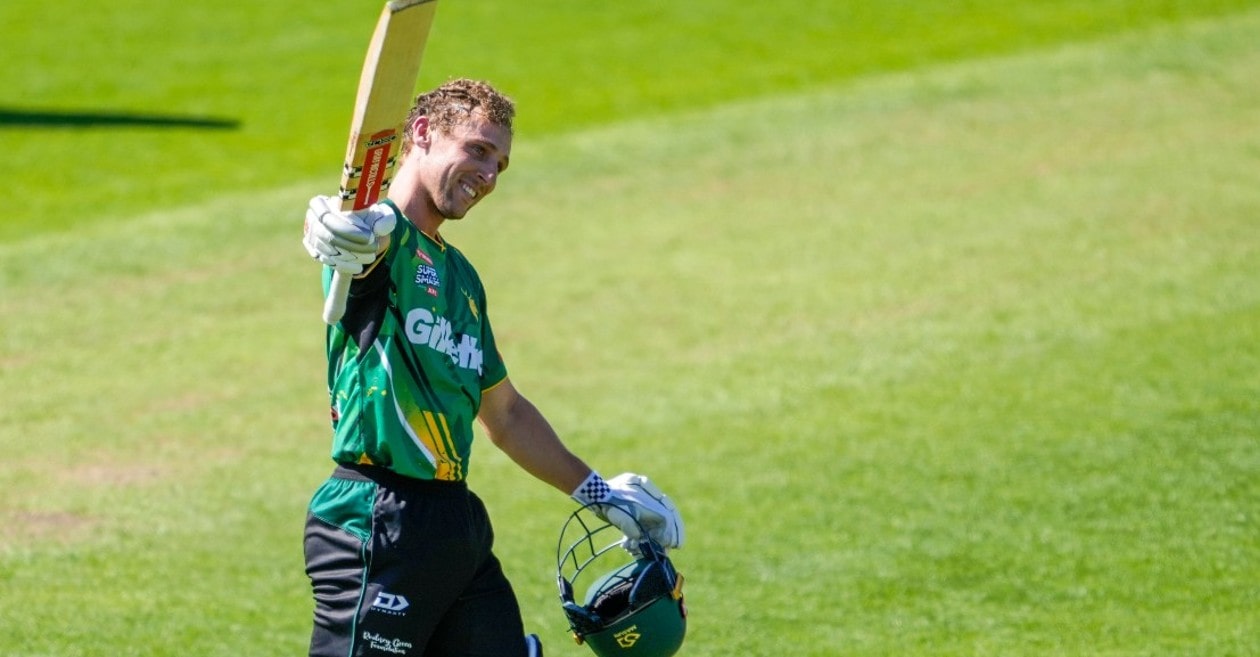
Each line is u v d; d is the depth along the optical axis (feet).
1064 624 65.92
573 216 145.48
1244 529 76.13
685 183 154.71
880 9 217.97
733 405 98.43
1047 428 91.50
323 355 111.96
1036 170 151.33
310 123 179.93
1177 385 97.45
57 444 93.40
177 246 139.54
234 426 96.94
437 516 42.78
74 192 155.63
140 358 111.04
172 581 72.13
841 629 65.92
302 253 137.69
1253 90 173.47
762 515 80.18
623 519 47.26
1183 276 119.14
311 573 43.47
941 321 112.78
